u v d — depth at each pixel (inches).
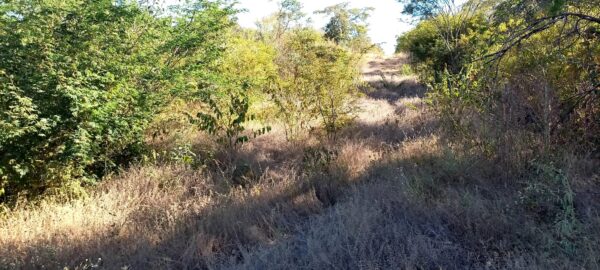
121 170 231.1
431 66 579.5
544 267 114.3
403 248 130.3
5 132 170.1
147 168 229.3
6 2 204.1
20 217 172.9
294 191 201.2
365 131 327.6
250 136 314.3
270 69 401.7
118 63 221.1
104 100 208.8
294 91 321.1
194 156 254.1
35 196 198.2
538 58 215.2
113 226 165.5
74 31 209.0
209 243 151.4
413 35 743.7
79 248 149.3
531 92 210.5
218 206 184.5
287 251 138.3
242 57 394.3
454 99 255.0
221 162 256.8
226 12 288.2
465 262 127.6
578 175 169.6
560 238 129.3
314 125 339.6
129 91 224.4
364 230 143.6
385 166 219.9
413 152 234.7
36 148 192.9
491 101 217.6
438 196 170.4
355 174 219.0
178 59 283.4
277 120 355.9
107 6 221.5
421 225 149.9
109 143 234.2
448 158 195.9
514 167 183.9
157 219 178.2
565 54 214.5
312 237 150.6
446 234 142.3
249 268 131.6
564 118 203.8
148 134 275.9
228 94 294.0
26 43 191.9
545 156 180.5
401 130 309.4
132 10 234.5
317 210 180.5
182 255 143.9
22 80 188.9
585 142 195.0
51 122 191.6
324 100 322.0
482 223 140.8
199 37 278.8
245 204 183.6
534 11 206.8
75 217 172.7
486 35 260.7
